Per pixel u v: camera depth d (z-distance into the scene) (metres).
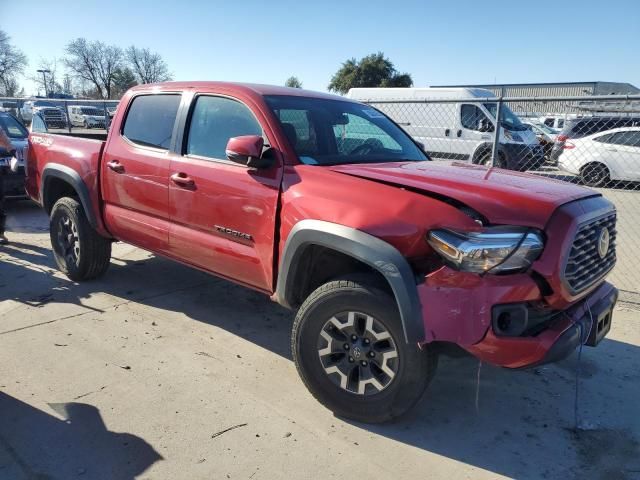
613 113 12.77
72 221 5.11
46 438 2.91
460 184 2.95
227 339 4.21
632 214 10.33
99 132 6.78
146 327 4.37
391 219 2.79
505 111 13.80
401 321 2.81
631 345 4.32
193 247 3.95
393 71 58.09
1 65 61.25
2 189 6.64
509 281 2.61
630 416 3.33
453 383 3.67
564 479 2.75
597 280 3.10
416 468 2.79
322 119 3.90
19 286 5.21
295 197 3.20
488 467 2.82
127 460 2.76
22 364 3.68
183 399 3.33
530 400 3.48
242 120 3.73
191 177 3.85
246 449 2.88
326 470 2.75
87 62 72.06
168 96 4.30
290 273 3.25
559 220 2.71
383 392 2.97
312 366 3.17
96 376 3.56
